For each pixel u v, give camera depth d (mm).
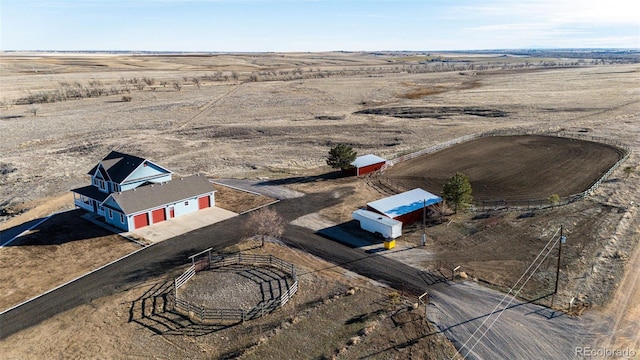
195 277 37781
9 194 61844
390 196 52656
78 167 73688
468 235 43688
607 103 116062
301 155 79250
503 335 28906
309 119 109750
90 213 52344
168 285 36562
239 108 125750
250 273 38250
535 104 118188
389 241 41438
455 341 28531
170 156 80062
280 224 47938
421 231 45188
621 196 50875
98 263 40469
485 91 148000
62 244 44375
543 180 58156
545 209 48500
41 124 105812
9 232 47781
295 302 33562
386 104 127312
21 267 40000
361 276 36969
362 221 45875
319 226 47312
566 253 38875
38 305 34156
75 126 103938
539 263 37688
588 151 70000
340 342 28797
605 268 36188
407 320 30734
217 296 34812
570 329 29250
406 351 27766
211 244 43844
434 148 76062
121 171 50781
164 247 43406
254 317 31922
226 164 74375
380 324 30375
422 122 103062
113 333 30594
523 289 34094
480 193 54844
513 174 61031
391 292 34312
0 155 81438
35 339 30250
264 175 66750
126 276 38156
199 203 52656
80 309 33531
